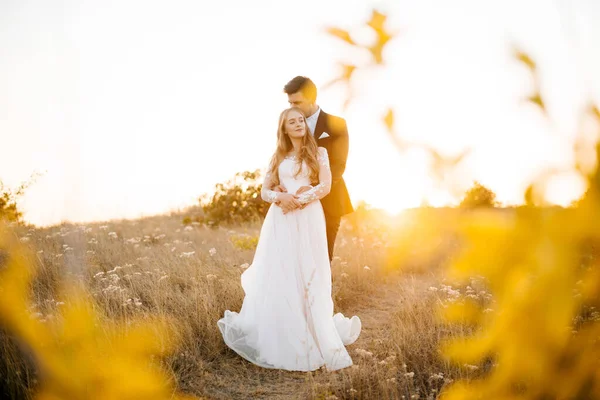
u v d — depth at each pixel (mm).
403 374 3408
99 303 4070
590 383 1297
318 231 4109
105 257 5852
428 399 3066
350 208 4941
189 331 3957
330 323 3977
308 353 3561
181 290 5148
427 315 4297
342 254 6984
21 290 2193
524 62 847
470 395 1562
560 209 911
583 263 973
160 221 10773
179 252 6703
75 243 5195
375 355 3709
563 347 1247
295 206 3969
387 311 5188
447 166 798
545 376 1302
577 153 888
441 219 973
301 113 4176
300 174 4145
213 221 10469
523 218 907
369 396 3121
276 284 3926
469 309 1371
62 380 1975
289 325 3840
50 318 3025
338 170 4582
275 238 4039
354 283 5887
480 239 939
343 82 813
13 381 2684
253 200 10797
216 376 3617
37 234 5648
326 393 3061
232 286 4980
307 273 3936
